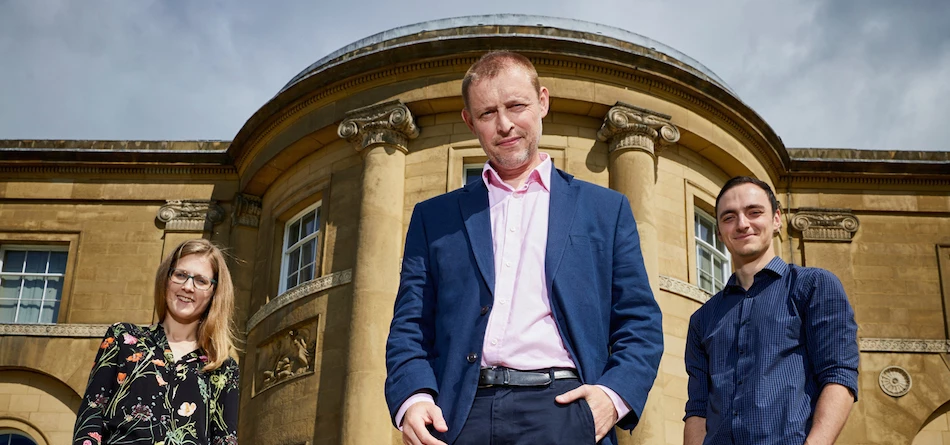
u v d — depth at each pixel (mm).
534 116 3707
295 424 14438
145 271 18656
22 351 18016
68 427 17734
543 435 3113
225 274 5062
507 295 3449
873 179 18797
